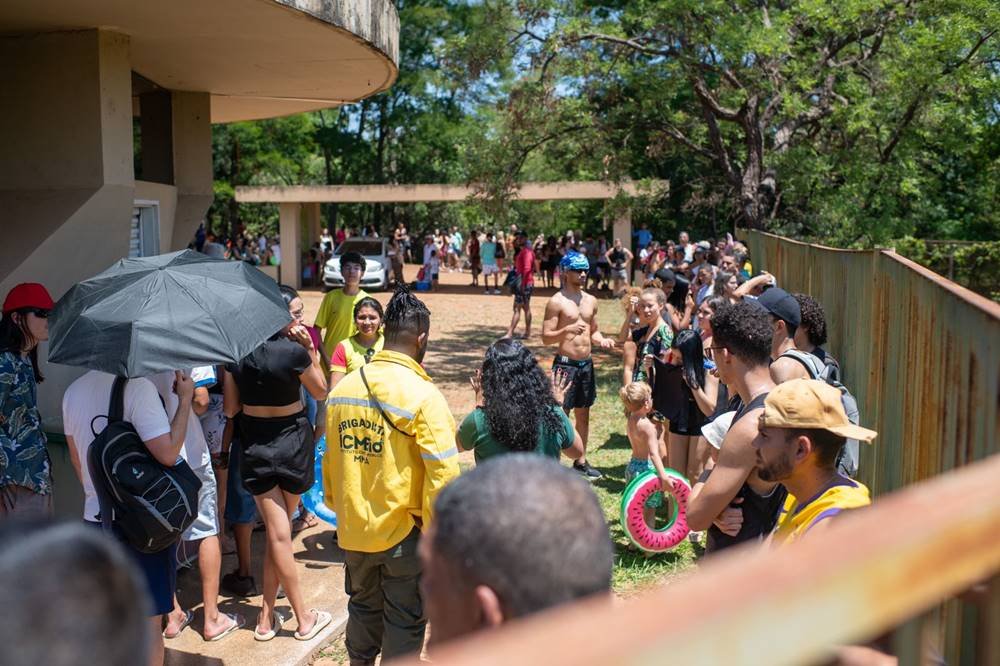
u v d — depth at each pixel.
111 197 7.14
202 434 5.00
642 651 0.63
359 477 3.87
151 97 10.10
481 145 18.56
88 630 0.95
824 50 16.83
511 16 17.08
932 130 16.97
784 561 0.73
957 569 0.86
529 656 0.62
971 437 2.78
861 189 16.83
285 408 4.79
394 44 8.06
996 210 22.34
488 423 4.09
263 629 4.98
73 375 8.12
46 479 4.48
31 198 6.96
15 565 0.96
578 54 16.97
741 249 10.49
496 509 1.29
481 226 45.19
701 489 3.27
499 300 25.89
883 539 0.79
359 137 45.78
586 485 1.43
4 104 7.07
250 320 4.30
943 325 3.32
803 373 4.06
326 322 7.31
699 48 16.30
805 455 2.72
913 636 1.20
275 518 4.86
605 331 18.70
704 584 0.70
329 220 47.06
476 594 1.28
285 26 6.53
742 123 17.64
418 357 4.09
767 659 0.70
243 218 47.16
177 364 3.90
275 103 11.10
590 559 1.30
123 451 3.77
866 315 5.77
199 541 5.01
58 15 6.43
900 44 15.29
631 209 20.72
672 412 6.69
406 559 3.87
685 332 6.16
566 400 7.86
